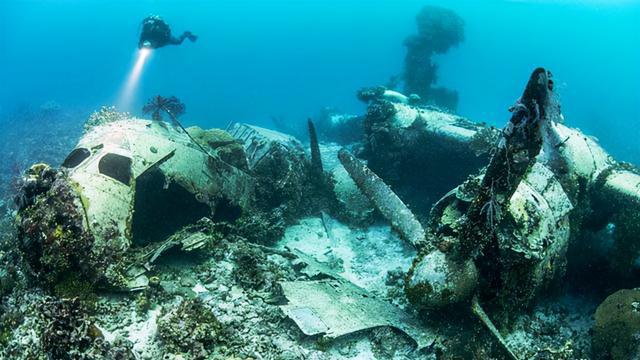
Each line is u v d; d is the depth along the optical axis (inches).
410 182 595.8
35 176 340.2
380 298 387.2
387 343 315.0
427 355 307.3
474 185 339.3
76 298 289.4
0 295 341.1
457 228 322.7
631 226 373.7
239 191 488.1
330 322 318.7
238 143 523.5
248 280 370.0
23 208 339.3
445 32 1155.9
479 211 288.8
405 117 582.9
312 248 493.0
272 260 426.3
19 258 377.1
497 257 317.4
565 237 363.3
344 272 444.1
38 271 329.4
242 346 294.5
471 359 300.5
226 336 299.9
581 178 400.5
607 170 410.3
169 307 323.9
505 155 263.7
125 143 395.2
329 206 586.6
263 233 478.0
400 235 392.5
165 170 406.9
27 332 295.4
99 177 354.6
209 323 299.7
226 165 476.4
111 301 324.8
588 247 403.2
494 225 288.7
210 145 501.4
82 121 1476.4
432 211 375.2
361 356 304.0
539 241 314.3
